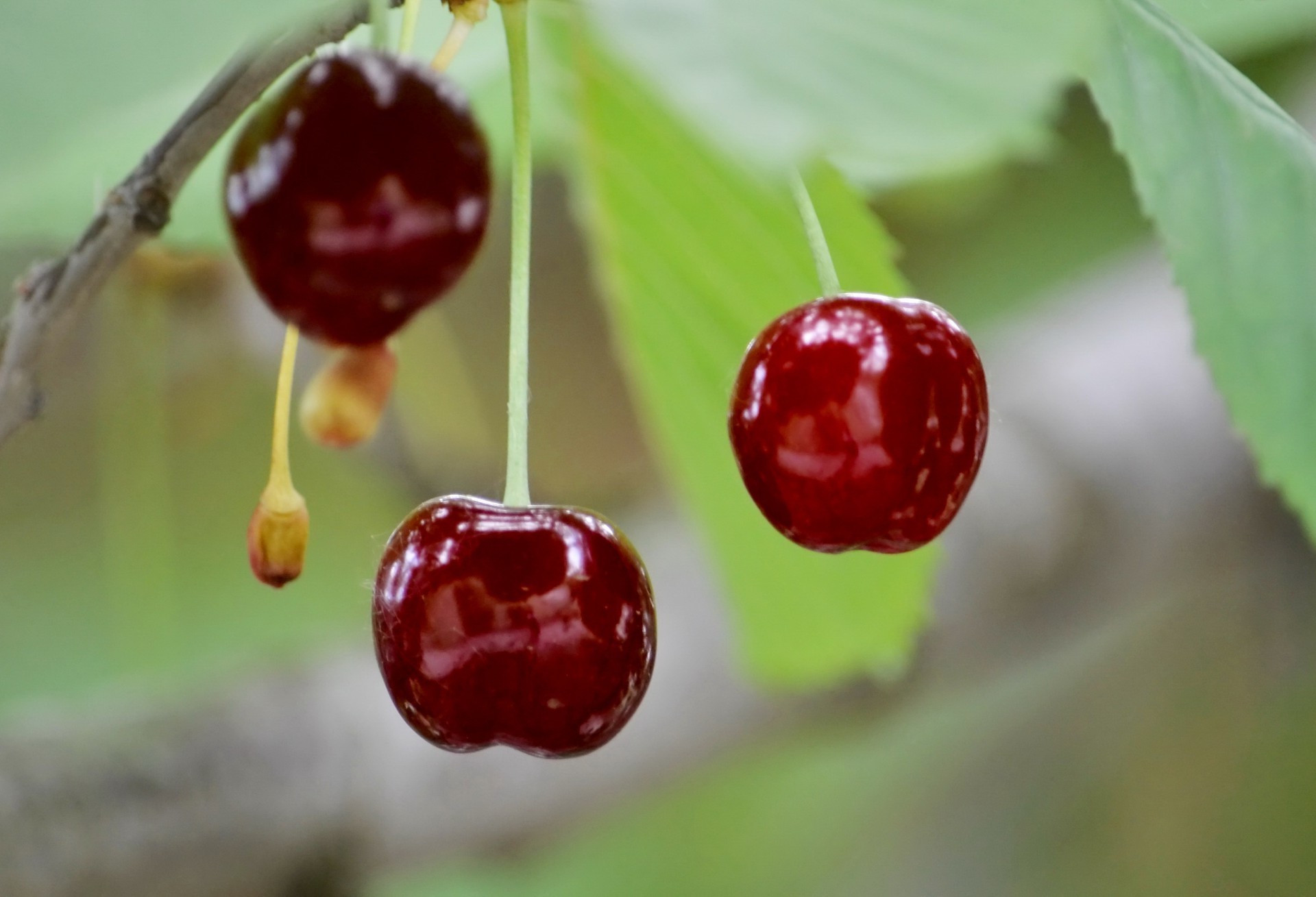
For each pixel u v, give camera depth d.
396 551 0.41
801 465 0.41
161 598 0.74
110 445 0.71
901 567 0.52
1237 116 0.41
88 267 0.40
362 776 0.58
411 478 0.79
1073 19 0.32
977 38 0.31
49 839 0.51
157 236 0.40
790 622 0.54
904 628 0.54
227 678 0.59
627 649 0.41
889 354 0.40
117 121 0.25
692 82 0.30
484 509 0.41
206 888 0.54
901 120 0.30
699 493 0.52
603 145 0.46
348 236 0.40
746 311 0.47
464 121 0.41
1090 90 0.40
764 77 0.30
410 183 0.40
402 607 0.41
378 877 0.59
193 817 0.53
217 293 0.65
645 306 0.48
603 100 0.45
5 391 0.40
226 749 0.55
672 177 0.46
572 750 0.41
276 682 0.59
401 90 0.41
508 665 0.41
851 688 0.69
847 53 0.30
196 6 0.26
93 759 0.53
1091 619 0.75
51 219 0.44
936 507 0.41
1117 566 0.74
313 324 0.41
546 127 0.49
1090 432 0.74
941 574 0.71
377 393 0.43
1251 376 0.42
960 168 0.37
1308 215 0.41
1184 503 0.74
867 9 0.31
